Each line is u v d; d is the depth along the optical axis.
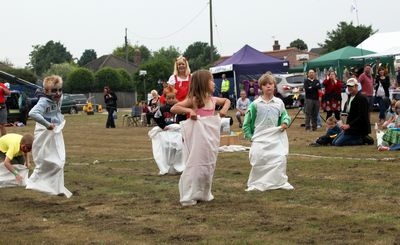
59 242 6.18
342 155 12.95
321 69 31.23
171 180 10.16
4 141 9.73
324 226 6.42
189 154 7.89
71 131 26.38
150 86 59.94
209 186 8.02
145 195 8.73
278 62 32.47
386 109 21.53
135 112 29.88
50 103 8.52
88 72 66.19
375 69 29.58
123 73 67.50
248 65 32.31
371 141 14.98
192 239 6.08
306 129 20.66
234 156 13.45
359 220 6.62
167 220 7.00
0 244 6.15
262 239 5.96
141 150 16.17
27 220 7.28
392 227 6.26
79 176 10.86
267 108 8.78
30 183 8.63
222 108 8.04
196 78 7.99
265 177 8.80
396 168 10.58
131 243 6.02
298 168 10.98
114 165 12.58
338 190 8.57
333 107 20.89
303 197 8.11
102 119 38.53
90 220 7.16
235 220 6.87
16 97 33.28
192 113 7.86
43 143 8.51
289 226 6.47
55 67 86.69
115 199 8.47
